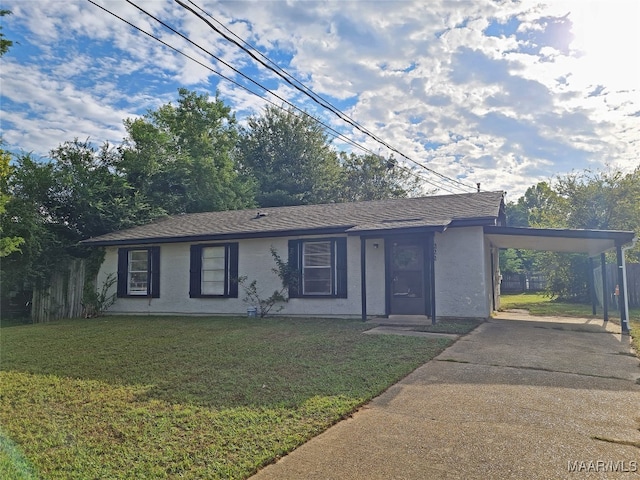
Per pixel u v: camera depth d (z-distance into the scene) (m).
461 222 10.38
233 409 4.34
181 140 25.73
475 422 3.89
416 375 5.46
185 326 10.66
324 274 12.09
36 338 9.30
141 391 5.04
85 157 17.48
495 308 13.92
